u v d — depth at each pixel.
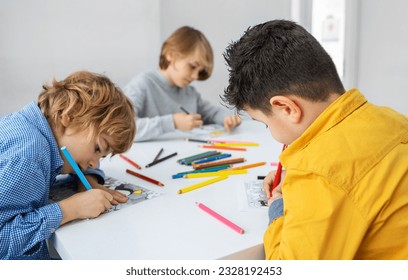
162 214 0.73
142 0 1.95
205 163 1.04
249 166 1.01
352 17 2.20
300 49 0.61
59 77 1.83
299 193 0.56
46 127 0.79
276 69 0.61
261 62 0.63
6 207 0.67
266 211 0.73
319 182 0.55
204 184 0.88
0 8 1.67
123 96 0.88
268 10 2.32
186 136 1.39
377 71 2.14
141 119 1.36
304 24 2.39
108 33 1.90
